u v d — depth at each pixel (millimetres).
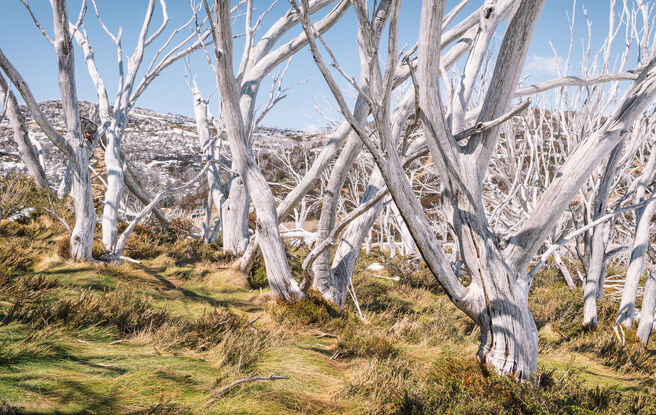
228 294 8859
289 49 10125
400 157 4090
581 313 10250
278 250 7531
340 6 9156
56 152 40531
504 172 10609
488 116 3826
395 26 2816
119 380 3363
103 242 9789
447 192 4074
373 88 3223
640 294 12758
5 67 6883
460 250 4113
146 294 7266
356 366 5008
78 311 4793
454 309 10211
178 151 50531
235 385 3648
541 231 3947
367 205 4945
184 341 4828
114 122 10461
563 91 9406
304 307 7031
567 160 3881
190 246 12812
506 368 3975
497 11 4512
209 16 5922
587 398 4250
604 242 9281
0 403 2553
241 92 10000
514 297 3979
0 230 9953
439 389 3992
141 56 11047
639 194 8828
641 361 7738
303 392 3877
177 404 3146
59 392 2957
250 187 7641
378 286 11602
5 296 5219
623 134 3785
